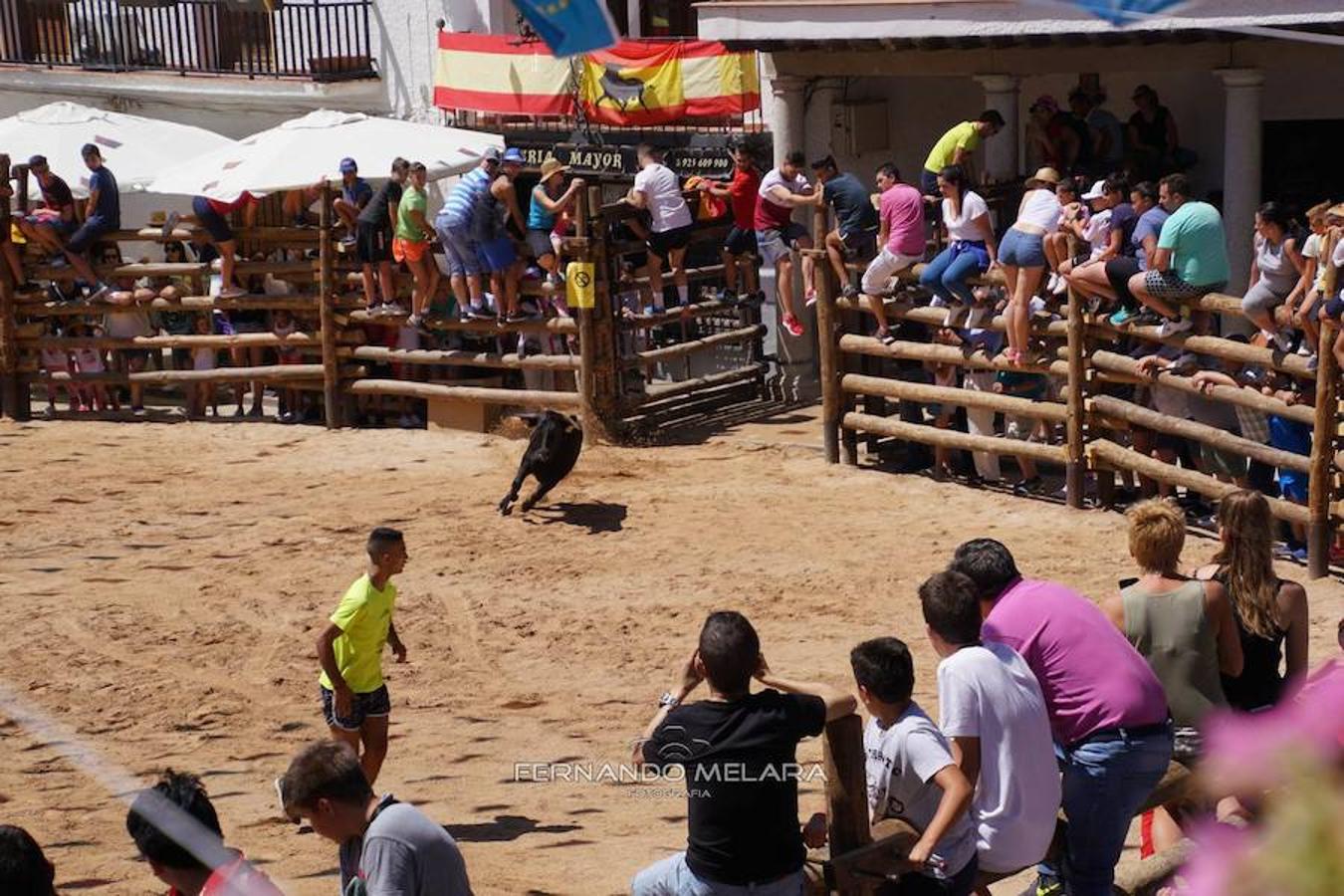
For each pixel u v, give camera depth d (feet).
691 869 23.82
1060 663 26.53
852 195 74.49
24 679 51.80
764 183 84.07
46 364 94.43
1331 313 54.13
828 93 91.45
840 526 67.15
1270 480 60.49
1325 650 49.32
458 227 81.25
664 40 95.14
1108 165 80.64
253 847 37.09
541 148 101.55
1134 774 26.13
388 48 110.22
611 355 81.51
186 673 52.49
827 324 75.20
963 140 75.20
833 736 24.07
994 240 67.62
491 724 47.26
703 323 94.68
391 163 91.35
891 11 77.56
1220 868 7.12
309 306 88.74
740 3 83.15
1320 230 55.47
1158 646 28.37
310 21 111.14
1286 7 64.54
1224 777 7.57
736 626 23.75
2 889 20.42
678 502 71.67
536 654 53.72
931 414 81.71
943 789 24.29
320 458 82.99
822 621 55.57
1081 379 65.46
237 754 44.98
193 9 118.52
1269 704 29.86
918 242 70.85
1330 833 6.87
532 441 69.72
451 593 60.23
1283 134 86.38
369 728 39.93
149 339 91.91
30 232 91.76
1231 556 29.78
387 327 89.30
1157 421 62.59
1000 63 80.12
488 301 84.38
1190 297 60.34
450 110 105.81
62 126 102.94
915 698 46.88
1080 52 77.51
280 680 51.65
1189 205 59.57
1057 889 28.09
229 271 89.97
